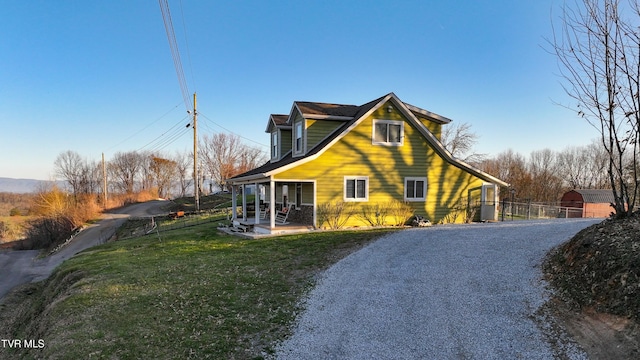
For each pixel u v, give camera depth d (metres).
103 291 7.99
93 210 37.50
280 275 8.55
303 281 8.01
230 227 18.55
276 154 20.52
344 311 6.23
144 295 7.51
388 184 16.38
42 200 39.56
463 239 11.12
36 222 33.66
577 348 4.58
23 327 9.51
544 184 48.19
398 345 5.01
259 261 10.03
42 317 7.98
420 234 12.48
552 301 6.02
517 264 8.12
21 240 34.53
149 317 6.28
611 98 7.70
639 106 7.21
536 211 25.14
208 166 63.38
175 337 5.47
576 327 5.05
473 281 7.32
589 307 5.46
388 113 16.34
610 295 5.40
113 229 31.03
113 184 69.25
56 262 22.78
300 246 11.67
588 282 6.04
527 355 4.59
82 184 57.84
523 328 5.28
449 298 6.55
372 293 7.01
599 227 7.40
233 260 10.36
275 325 5.82
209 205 41.25
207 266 9.86
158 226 25.78
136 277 9.16
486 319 5.64
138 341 5.37
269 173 14.59
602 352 4.39
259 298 7.07
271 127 21.30
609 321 4.94
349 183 15.88
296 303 6.72
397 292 7.00
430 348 4.89
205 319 6.11
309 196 16.36
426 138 16.88
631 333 4.52
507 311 5.87
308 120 16.91
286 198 19.78
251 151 65.62
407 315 5.96
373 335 5.33
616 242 6.30
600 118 7.96
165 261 11.09
